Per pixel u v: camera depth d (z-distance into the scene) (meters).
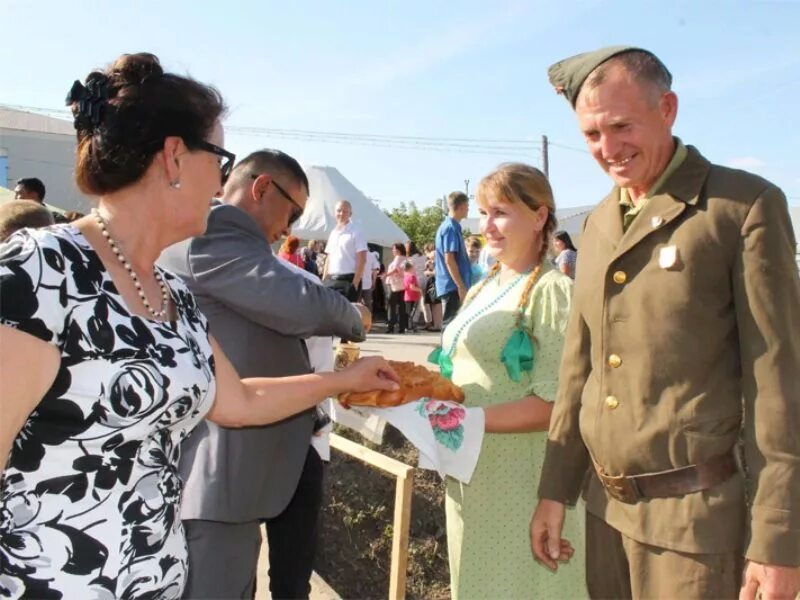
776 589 1.54
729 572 1.67
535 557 2.22
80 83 1.51
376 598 4.07
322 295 2.28
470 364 2.41
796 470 1.55
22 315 1.28
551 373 2.22
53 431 1.36
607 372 1.85
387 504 4.63
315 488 3.11
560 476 2.07
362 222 16.08
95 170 1.51
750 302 1.60
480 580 2.34
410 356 10.62
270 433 2.35
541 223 2.39
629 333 1.78
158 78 1.53
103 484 1.41
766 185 1.65
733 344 1.70
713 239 1.65
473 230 28.91
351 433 5.16
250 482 2.30
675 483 1.70
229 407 1.86
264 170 2.47
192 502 2.25
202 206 1.61
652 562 1.76
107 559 1.41
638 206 1.85
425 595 4.04
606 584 1.95
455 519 2.47
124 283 1.49
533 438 2.38
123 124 1.47
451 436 2.16
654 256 1.75
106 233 1.50
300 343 2.55
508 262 2.42
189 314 1.70
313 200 15.56
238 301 2.22
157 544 1.49
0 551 1.37
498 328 2.32
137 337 1.44
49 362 1.31
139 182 1.53
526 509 2.35
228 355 2.30
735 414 1.70
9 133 22.38
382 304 18.02
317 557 4.28
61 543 1.38
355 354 3.39
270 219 2.50
